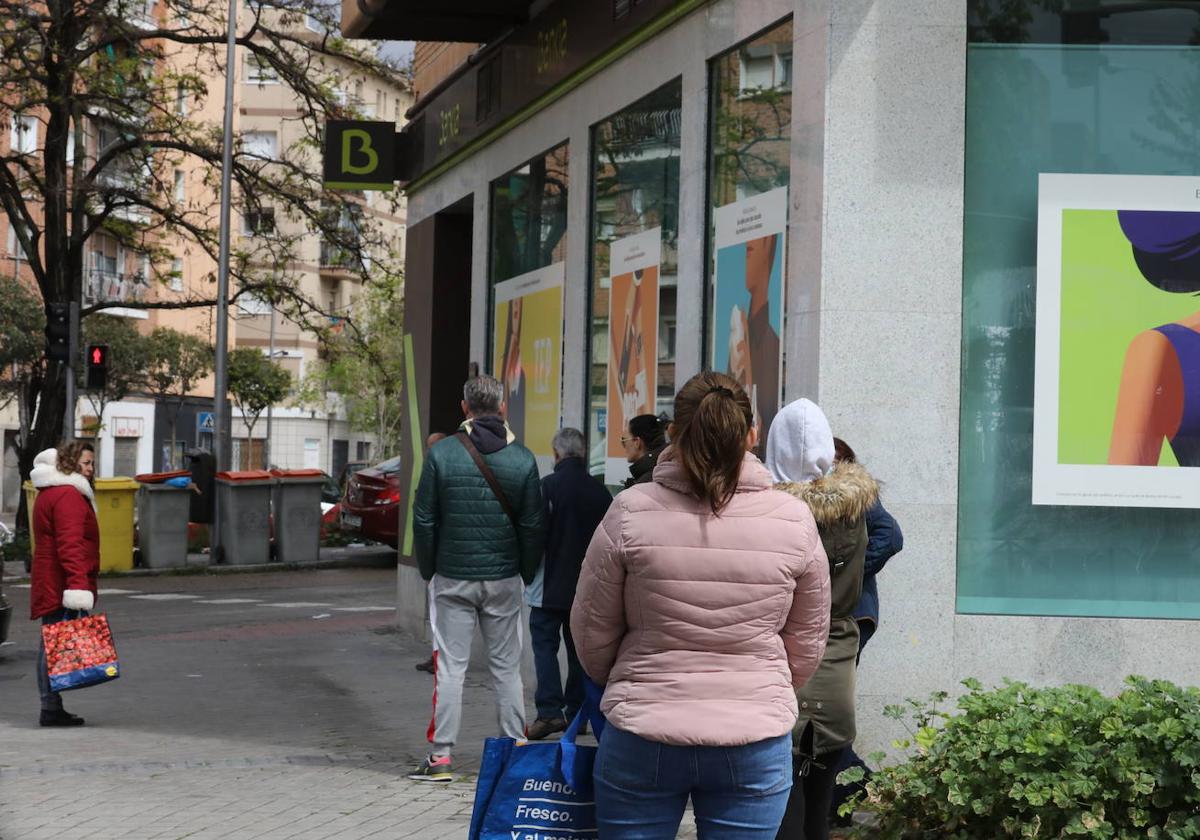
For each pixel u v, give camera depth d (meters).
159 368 54.47
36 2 28.78
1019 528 7.98
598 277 11.50
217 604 20.03
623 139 10.99
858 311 7.89
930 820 6.05
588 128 11.63
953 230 7.91
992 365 8.02
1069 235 7.99
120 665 13.75
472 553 8.34
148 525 25.72
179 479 25.80
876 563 6.04
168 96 30.47
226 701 11.58
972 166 8.03
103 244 54.12
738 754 4.02
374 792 7.86
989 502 7.99
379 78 29.02
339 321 33.25
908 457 7.89
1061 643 7.89
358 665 13.73
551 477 10.09
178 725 10.41
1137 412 7.96
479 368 14.27
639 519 4.09
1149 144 8.05
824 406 7.88
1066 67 8.05
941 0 7.94
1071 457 7.96
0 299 43.69
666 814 4.11
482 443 8.41
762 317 8.67
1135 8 8.04
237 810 7.39
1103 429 7.97
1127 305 7.98
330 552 29.70
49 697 10.41
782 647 4.15
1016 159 8.04
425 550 8.36
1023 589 7.97
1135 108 8.05
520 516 8.46
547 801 4.44
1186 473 7.94
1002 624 7.88
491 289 14.17
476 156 14.48
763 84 8.80
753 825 4.10
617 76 11.02
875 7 7.93
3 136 42.62
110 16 28.16
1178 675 7.89
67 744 9.59
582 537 10.01
